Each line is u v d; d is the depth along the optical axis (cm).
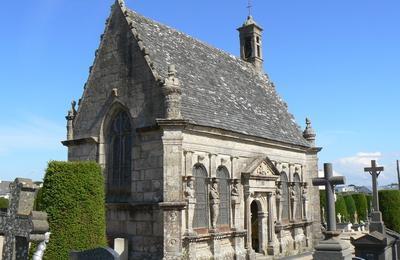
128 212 2366
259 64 4109
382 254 2044
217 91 2934
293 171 3453
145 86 2405
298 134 3744
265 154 3066
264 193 2962
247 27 4131
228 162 2670
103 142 2606
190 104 2481
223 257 2506
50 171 1941
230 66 3531
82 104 2747
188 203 2284
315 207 3644
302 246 3431
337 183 1642
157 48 2645
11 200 1675
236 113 2922
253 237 3089
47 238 1561
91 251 1460
